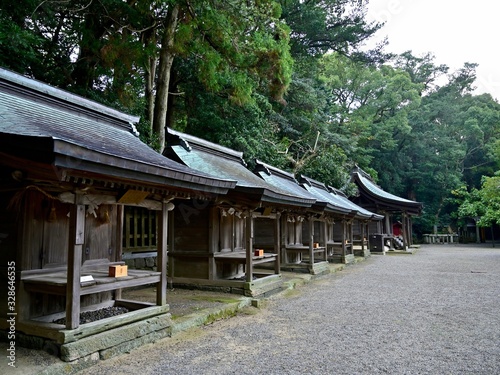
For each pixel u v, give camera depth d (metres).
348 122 30.23
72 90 9.77
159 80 10.81
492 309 6.81
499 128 35.53
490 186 23.73
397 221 33.88
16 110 4.12
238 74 11.64
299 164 18.53
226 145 13.88
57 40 10.73
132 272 5.04
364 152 31.38
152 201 5.06
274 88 13.09
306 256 15.40
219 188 5.48
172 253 8.30
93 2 9.51
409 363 4.06
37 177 3.72
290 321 5.99
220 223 8.34
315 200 9.91
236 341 4.88
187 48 10.30
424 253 21.84
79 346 3.77
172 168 4.40
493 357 4.25
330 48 21.53
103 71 10.66
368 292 8.72
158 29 11.49
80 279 4.10
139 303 5.25
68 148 3.06
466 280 10.61
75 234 3.88
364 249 19.02
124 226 8.86
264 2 11.57
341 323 5.85
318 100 20.47
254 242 12.12
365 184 24.00
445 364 4.03
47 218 4.46
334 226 19.56
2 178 4.09
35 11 8.49
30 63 9.27
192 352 4.41
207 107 13.82
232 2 10.26
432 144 36.06
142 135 10.27
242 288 7.52
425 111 36.00
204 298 7.09
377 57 21.70
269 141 15.78
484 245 30.19
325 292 8.73
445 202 35.09
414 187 36.91
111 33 9.73
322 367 3.94
